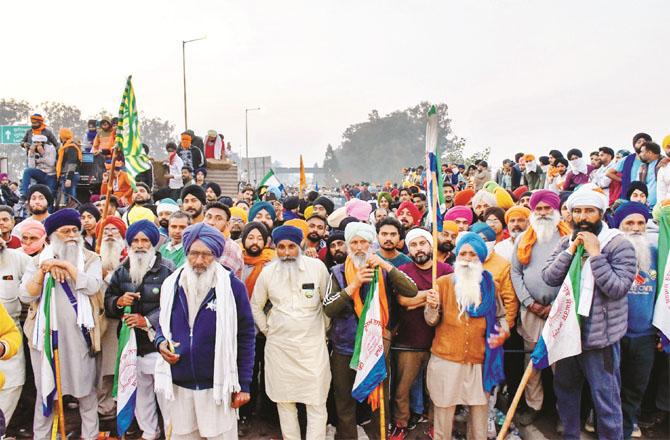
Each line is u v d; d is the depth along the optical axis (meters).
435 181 4.86
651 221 5.44
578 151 11.04
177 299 3.97
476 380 4.66
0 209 6.04
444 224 6.13
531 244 5.23
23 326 5.32
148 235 4.98
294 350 4.70
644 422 5.36
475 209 7.56
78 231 5.06
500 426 5.30
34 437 5.00
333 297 4.70
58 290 4.93
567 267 4.52
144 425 5.07
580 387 4.71
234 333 3.96
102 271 5.39
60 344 4.93
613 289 4.29
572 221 4.62
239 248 5.55
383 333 4.89
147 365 5.01
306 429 5.11
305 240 6.93
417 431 5.36
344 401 4.98
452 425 4.93
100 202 7.60
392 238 5.39
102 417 5.60
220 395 3.89
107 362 5.39
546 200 5.15
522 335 5.37
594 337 4.42
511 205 7.61
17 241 6.43
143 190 8.14
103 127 12.29
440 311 4.74
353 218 7.07
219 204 5.82
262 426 5.54
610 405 4.46
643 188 6.65
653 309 4.88
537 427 5.25
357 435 5.08
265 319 4.92
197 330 3.90
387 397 5.03
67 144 11.28
